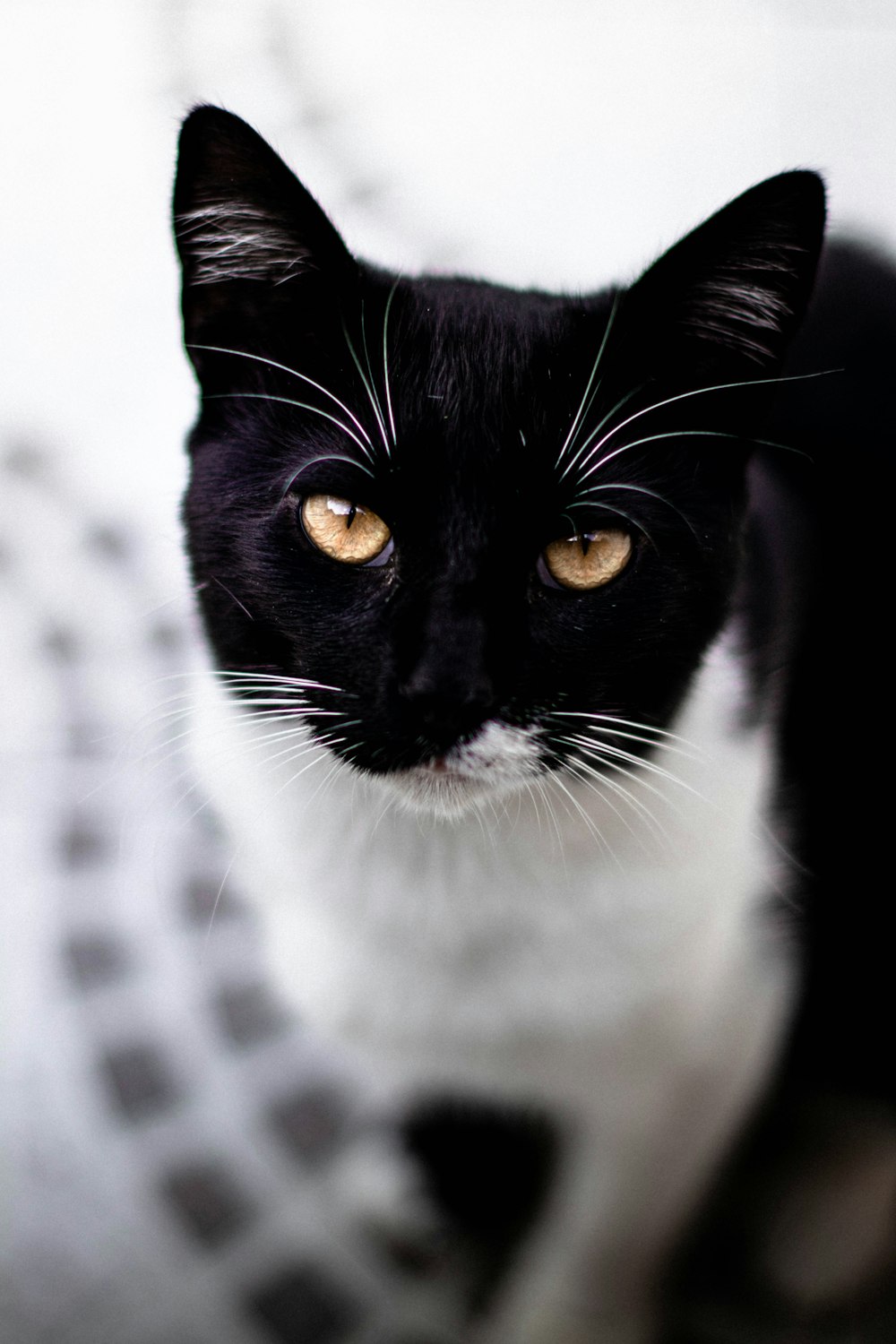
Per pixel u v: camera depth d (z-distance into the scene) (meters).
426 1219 0.44
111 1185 0.43
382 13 0.59
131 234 0.55
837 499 0.43
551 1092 0.41
